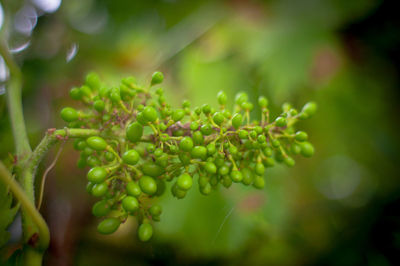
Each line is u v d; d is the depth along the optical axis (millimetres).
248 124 299
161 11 584
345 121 539
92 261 450
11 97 317
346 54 511
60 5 524
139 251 469
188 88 516
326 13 494
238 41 524
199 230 451
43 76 478
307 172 569
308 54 493
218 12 543
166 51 538
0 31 389
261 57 502
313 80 494
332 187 654
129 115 299
